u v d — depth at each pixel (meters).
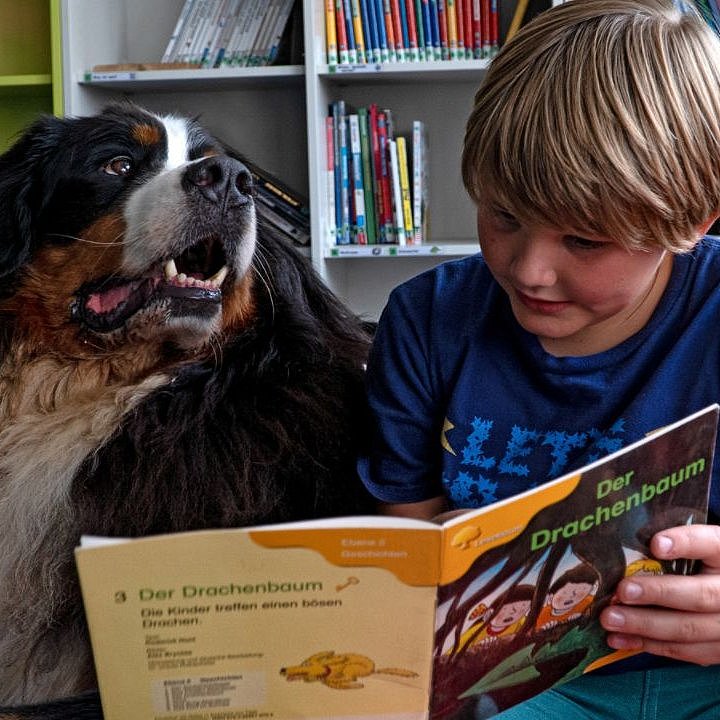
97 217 1.42
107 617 0.70
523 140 0.86
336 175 2.62
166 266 1.37
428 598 0.73
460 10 2.50
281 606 0.72
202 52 2.65
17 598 1.22
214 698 0.75
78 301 1.42
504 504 0.74
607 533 0.83
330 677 0.76
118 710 0.74
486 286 1.10
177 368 1.33
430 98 2.81
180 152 1.51
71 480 1.24
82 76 2.63
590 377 1.01
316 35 2.51
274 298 1.44
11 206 1.45
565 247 0.88
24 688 1.19
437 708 0.79
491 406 1.06
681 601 0.86
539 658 0.85
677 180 0.84
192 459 1.24
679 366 0.99
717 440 0.98
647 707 1.00
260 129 2.92
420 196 2.60
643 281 0.90
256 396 1.31
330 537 0.70
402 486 1.13
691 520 0.89
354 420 1.34
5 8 2.84
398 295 1.16
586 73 0.85
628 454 0.81
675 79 0.85
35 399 1.43
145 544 0.68
